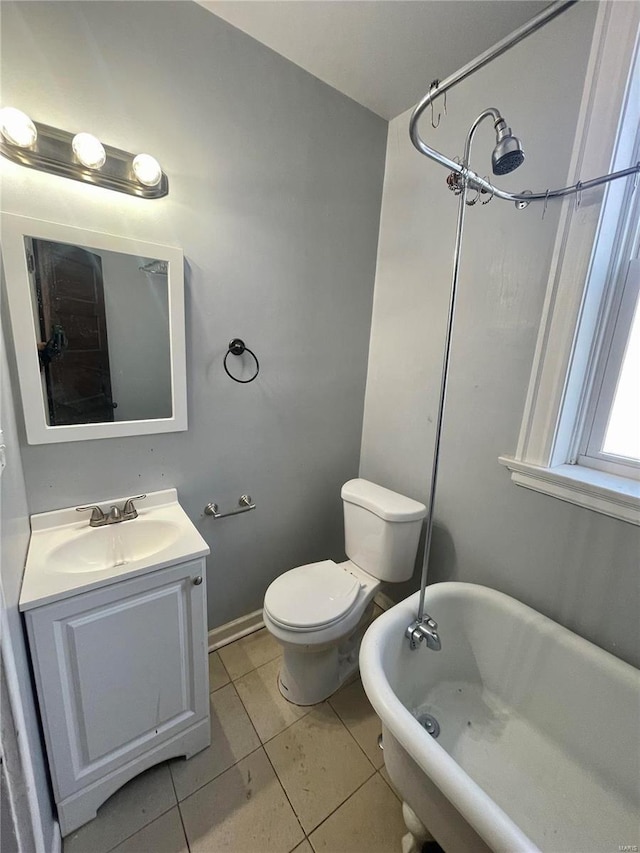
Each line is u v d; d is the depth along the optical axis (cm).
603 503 113
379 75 143
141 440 134
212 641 171
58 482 120
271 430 168
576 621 125
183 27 115
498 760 116
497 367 138
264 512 175
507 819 68
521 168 124
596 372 125
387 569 157
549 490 126
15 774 63
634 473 118
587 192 109
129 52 109
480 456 148
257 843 105
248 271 146
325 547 203
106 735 106
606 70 102
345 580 153
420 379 169
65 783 101
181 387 136
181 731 121
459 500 158
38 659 90
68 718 98
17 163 98
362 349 191
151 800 113
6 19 92
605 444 126
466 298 146
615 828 98
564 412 124
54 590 90
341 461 199
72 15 99
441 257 154
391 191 173
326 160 156
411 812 98
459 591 140
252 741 131
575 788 108
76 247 111
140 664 108
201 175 128
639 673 105
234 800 114
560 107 113
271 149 141
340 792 117
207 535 159
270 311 155
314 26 122
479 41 125
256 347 155
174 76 117
